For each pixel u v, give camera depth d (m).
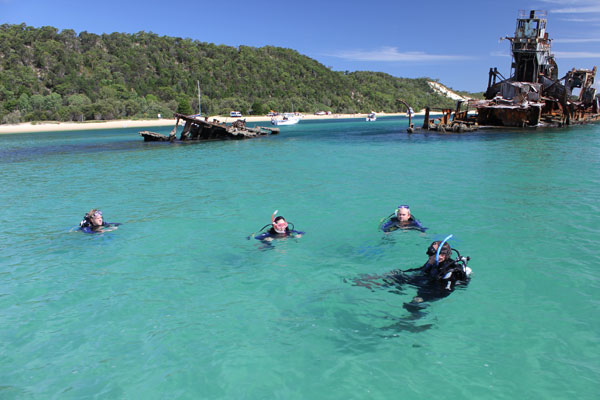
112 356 4.73
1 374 4.44
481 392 3.94
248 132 44.50
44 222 10.94
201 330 5.25
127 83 135.25
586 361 4.40
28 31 148.38
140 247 8.66
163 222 10.59
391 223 9.50
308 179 16.58
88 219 10.08
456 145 29.30
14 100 101.00
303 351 4.72
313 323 5.33
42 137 59.50
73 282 6.88
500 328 5.09
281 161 22.95
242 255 8.02
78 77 125.81
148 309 5.87
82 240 9.25
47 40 145.12
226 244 8.71
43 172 21.05
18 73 116.94
